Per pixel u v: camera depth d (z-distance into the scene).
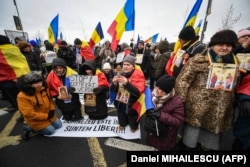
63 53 6.75
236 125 2.11
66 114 3.32
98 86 3.09
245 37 2.43
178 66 2.73
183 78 2.00
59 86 3.01
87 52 6.05
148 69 5.86
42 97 2.77
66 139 2.82
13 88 3.32
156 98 2.12
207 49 1.96
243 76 2.06
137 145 2.67
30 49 4.38
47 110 2.87
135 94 2.37
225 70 1.75
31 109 2.62
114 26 4.52
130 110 2.73
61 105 3.19
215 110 1.91
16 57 3.26
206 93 1.89
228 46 1.69
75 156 2.41
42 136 2.91
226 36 1.65
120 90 2.76
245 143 2.01
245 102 1.84
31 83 2.50
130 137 2.87
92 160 2.34
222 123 1.98
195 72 1.91
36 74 2.56
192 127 2.10
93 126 3.20
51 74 3.05
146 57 5.78
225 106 1.90
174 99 2.08
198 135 2.13
